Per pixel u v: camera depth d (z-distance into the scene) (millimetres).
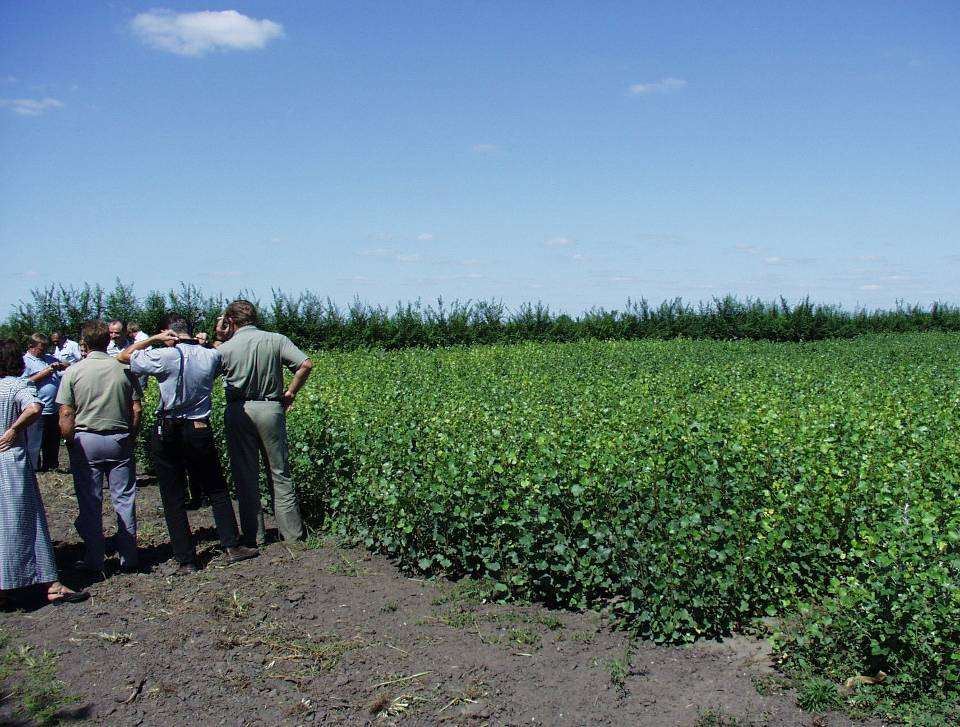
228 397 7758
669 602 5531
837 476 6238
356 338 26844
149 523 8914
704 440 6336
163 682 5000
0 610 6266
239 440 7688
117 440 7074
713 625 5641
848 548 6047
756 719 4496
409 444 7406
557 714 4609
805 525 6043
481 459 6664
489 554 6445
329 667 5188
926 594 4555
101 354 7117
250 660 5297
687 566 5543
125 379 7117
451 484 6637
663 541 5645
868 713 4508
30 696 4812
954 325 38719
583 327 33938
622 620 5789
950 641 4605
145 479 11422
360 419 8531
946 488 5699
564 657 5309
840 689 4762
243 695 4844
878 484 6020
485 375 14273
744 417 7820
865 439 7254
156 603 6316
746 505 5883
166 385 6969
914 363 16797
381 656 5344
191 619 5965
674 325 35188
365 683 4980
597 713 4613
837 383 11742
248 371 7621
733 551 5559
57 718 4590
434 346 29047
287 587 6648
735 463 6195
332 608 6191
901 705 4512
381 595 6465
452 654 5359
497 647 5461
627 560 5789
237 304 7832
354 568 7137
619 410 8883
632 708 4660
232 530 7398
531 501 6070
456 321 30344
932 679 4613
